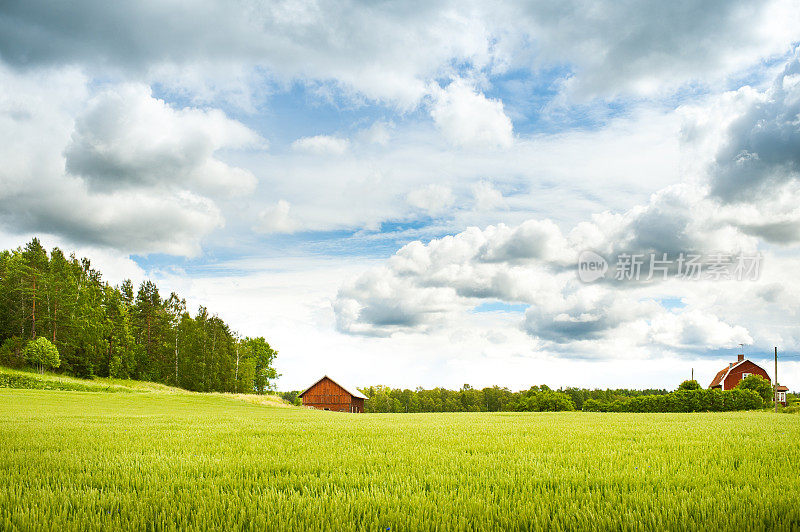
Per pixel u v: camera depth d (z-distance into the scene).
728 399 62.22
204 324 104.25
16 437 10.60
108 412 30.56
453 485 5.31
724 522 3.74
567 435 11.88
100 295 110.31
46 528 3.71
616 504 4.34
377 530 3.68
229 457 7.56
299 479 5.65
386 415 35.09
